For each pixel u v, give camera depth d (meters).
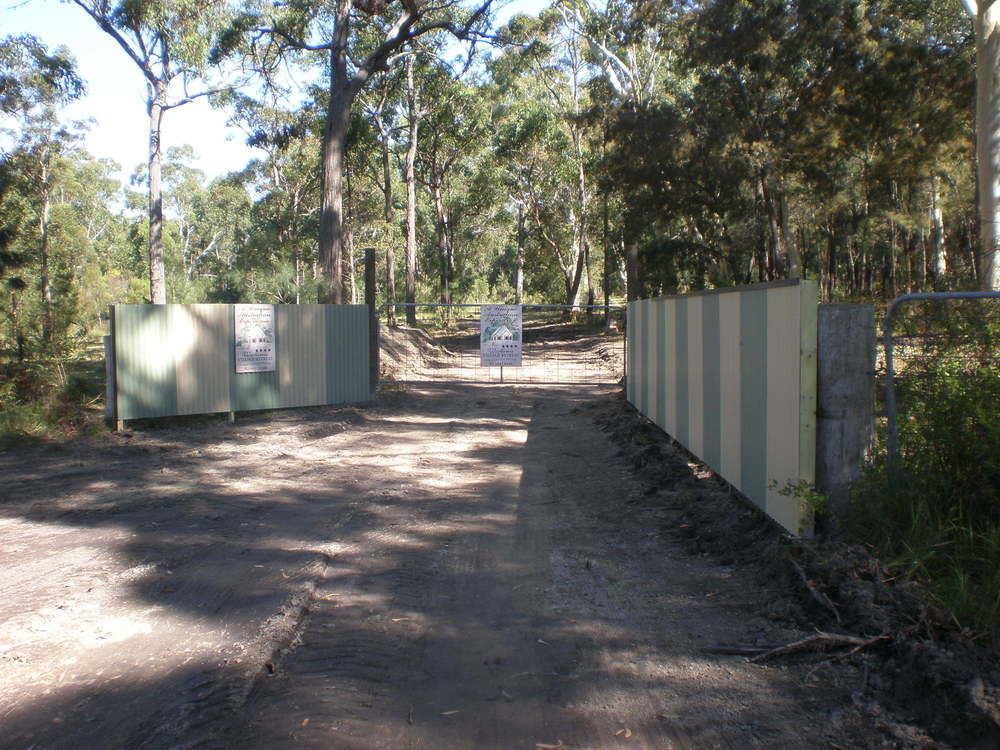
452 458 11.31
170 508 8.23
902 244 39.00
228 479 9.77
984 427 5.16
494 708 3.93
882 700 3.82
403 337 29.91
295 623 5.03
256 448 12.01
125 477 9.82
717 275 35.44
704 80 28.16
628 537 7.00
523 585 5.80
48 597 5.50
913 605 4.41
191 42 31.94
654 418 12.38
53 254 28.28
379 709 3.92
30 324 15.23
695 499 7.89
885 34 25.23
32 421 12.98
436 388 20.47
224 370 14.46
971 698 3.50
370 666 4.42
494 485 9.45
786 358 6.03
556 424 14.56
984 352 5.45
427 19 29.08
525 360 31.02
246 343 14.73
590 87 35.03
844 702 3.85
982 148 20.77
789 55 25.44
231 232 75.56
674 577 5.88
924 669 3.80
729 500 7.55
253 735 3.65
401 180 54.97
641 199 31.97
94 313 19.34
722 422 8.13
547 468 10.45
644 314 13.54
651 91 36.12
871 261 40.31
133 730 3.71
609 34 34.09
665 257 34.38
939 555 4.76
